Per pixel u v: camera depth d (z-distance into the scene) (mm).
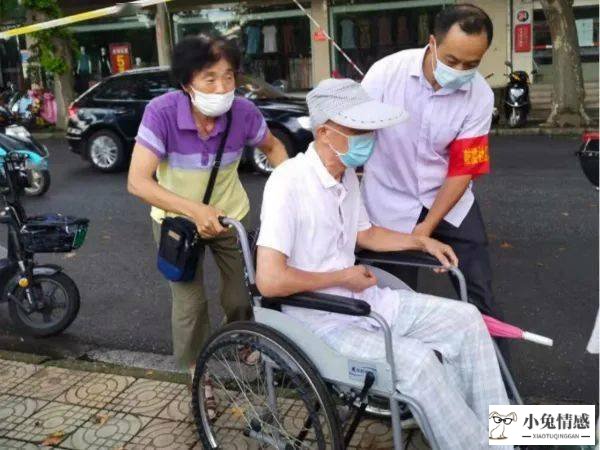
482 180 8188
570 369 3760
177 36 16578
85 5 16688
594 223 6227
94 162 10195
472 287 3240
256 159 9039
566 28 11461
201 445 3096
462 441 2428
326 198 2602
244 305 3379
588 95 13984
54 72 14625
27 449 3143
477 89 2994
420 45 15375
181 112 2990
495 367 2672
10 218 4344
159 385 3656
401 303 2826
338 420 2441
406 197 3193
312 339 2523
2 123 7895
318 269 2648
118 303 5066
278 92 9594
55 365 3951
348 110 2467
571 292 4766
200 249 3092
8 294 4461
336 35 15734
